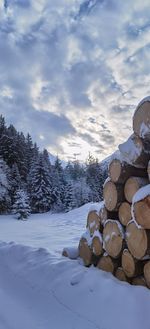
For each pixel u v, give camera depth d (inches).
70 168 2844.5
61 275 177.3
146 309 129.0
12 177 1605.6
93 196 2043.6
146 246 144.5
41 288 171.6
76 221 818.2
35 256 214.1
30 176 1754.4
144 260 151.2
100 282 157.4
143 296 135.8
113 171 170.6
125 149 161.9
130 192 160.4
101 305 141.0
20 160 1797.5
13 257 222.1
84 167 2869.1
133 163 157.9
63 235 490.6
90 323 133.7
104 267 176.2
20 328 132.8
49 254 212.8
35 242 387.2
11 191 1546.5
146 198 142.1
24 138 2402.8
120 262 169.6
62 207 1755.7
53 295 161.6
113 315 133.0
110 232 172.2
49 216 1343.5
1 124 1910.7
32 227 741.9
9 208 1481.3
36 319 141.3
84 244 195.2
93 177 2288.4
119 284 151.9
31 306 155.8
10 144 1722.4
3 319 141.7
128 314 130.0
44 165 1745.8
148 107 146.0
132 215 150.1
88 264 187.8
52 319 140.4
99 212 186.7
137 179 157.4
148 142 153.3
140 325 123.3
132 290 142.3
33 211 1659.7
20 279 188.2
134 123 156.3
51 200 1754.4
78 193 1910.7
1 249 239.1
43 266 193.2
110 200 173.5
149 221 140.4
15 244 243.1
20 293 171.6
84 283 161.3
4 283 186.9
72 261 196.9
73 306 148.3
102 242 178.7
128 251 158.2
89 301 146.9
